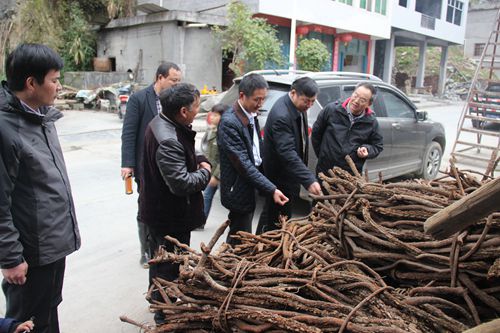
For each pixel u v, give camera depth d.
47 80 1.94
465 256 1.75
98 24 17.55
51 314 2.32
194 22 14.03
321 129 3.93
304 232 2.52
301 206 5.48
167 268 2.76
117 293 3.38
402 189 2.20
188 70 14.25
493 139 11.83
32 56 1.88
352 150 3.70
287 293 1.77
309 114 4.80
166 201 2.71
